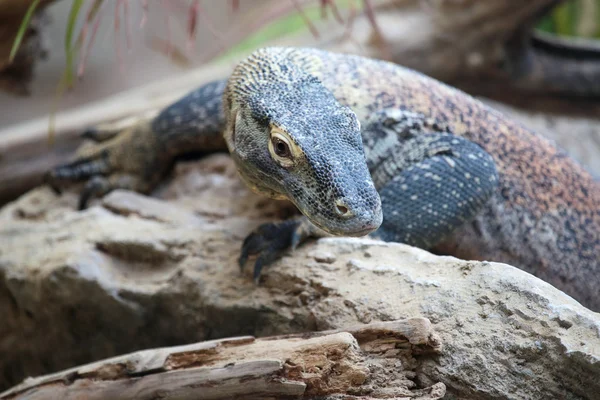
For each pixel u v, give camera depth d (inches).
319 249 338.3
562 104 802.2
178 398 281.6
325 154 297.0
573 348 252.4
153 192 468.4
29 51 525.0
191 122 437.7
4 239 437.1
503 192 417.1
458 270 300.4
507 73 754.2
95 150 482.6
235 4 474.0
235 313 342.3
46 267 394.0
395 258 321.1
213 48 864.9
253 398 272.8
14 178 650.2
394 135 383.2
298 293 328.8
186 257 376.2
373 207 288.4
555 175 437.4
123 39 1064.2
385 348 275.6
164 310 373.1
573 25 885.2
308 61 386.6
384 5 745.0
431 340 269.7
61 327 406.6
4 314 432.8
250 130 324.2
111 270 390.3
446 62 732.7
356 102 382.9
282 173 311.1
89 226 416.5
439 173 367.6
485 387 265.1
